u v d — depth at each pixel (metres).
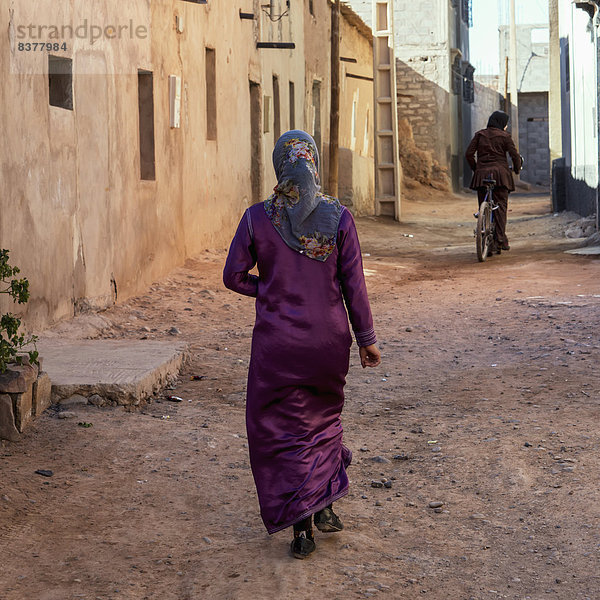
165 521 3.92
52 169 7.46
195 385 6.38
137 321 8.52
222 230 13.77
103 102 8.67
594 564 3.38
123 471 4.53
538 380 6.23
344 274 3.50
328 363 3.44
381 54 22.56
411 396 6.09
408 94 35.53
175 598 3.16
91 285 8.36
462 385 6.30
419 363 7.05
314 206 3.44
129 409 5.54
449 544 3.64
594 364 6.53
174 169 11.19
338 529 3.57
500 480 4.32
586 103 18.70
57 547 3.61
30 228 7.05
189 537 3.75
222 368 6.91
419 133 39.12
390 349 7.58
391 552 3.55
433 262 14.09
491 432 5.09
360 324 3.52
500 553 3.54
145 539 3.72
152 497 4.20
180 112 11.42
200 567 3.42
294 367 3.41
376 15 22.22
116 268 9.02
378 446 5.00
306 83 21.45
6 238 6.63
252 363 3.51
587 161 18.83
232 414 5.65
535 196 37.97
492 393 6.01
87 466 4.57
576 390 5.89
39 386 5.22
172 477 4.46
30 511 3.95
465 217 26.16
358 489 4.33
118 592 3.20
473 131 49.25
